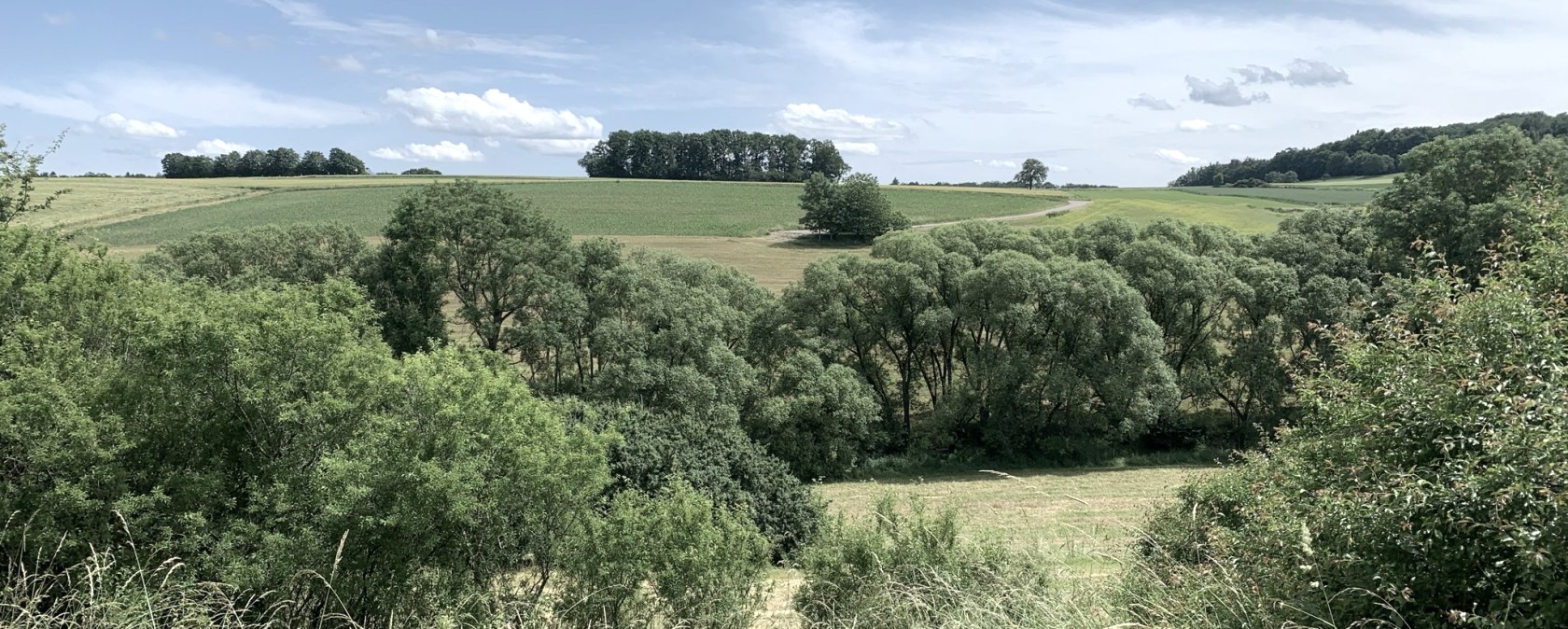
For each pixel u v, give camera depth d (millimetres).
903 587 8375
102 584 8578
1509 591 4988
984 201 121438
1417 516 5453
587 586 11773
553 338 37500
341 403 12195
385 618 11445
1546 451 4676
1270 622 5500
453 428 12055
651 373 37219
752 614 12273
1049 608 6613
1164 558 7777
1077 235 48469
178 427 12234
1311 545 6000
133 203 93125
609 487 20312
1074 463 40844
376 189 114125
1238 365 40781
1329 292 39062
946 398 41656
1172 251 41281
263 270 48000
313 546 11070
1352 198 105438
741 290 47031
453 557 12125
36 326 13852
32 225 17734
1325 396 8492
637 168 157875
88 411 11938
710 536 11945
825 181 94062
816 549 11820
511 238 39344
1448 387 5883
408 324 38344
